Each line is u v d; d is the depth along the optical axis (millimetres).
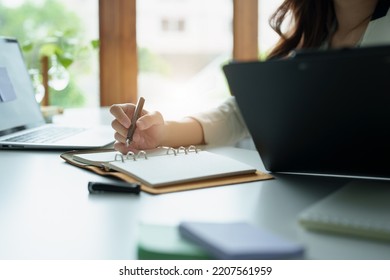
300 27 1309
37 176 759
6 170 807
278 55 1347
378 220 474
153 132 939
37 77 2008
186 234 436
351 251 423
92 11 2342
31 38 2301
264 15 2363
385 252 421
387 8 1131
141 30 2389
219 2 2406
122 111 913
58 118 1686
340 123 608
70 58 2182
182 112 1724
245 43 2377
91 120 1611
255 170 750
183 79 2461
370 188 629
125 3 2336
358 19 1252
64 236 483
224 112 1133
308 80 584
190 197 617
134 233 488
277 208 568
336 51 549
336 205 537
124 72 2379
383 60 523
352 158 649
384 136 592
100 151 934
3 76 1250
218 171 719
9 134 1169
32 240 473
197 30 2426
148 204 587
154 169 719
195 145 1057
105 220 530
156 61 2430
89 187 646
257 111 671
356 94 565
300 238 457
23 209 576
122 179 696
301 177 739
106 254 437
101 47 2346
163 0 2383
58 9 2330
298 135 663
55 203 600
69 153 920
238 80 647
